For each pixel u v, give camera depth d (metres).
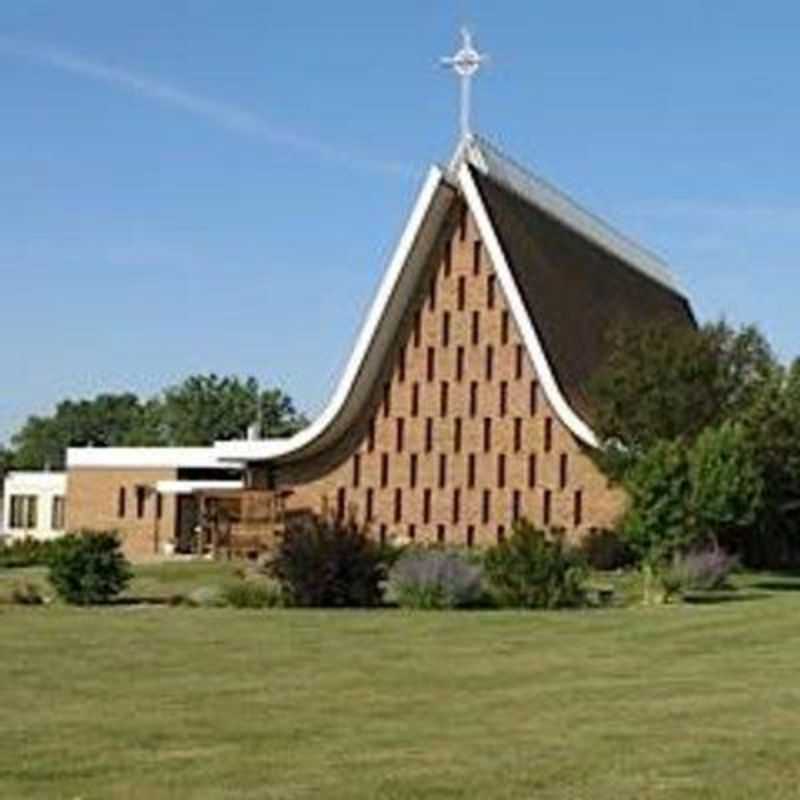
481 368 59.38
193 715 15.83
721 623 26.77
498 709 16.36
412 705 16.72
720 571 36.72
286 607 32.22
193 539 69.31
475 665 21.00
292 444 61.19
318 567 32.47
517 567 32.44
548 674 19.95
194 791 11.59
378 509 60.72
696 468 40.44
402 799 11.28
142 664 20.73
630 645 23.75
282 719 15.55
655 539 40.19
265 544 57.25
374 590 32.75
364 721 15.42
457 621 27.64
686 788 11.70
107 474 71.38
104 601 33.72
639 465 42.25
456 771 12.38
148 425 153.75
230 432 146.50
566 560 33.66
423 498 60.06
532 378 58.41
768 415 49.16
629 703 16.81
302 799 11.26
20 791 11.62
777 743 13.82
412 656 22.11
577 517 57.16
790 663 21.14
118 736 14.35
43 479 84.81
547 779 12.04
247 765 12.72
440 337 60.09
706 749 13.48
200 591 35.78
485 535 58.84
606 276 69.25
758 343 51.00
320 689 18.20
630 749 13.50
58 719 15.49
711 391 49.69
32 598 34.06
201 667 20.47
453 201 59.72
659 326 53.28
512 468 58.59
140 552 69.12
